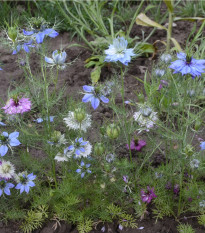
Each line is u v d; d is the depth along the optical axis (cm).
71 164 88
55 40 139
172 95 87
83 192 85
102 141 89
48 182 91
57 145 83
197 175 90
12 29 79
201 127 105
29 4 152
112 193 89
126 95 116
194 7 152
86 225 85
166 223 87
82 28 130
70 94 114
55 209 86
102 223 87
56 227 86
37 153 98
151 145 94
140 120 85
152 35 142
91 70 125
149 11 158
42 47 81
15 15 141
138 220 87
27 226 85
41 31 80
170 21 125
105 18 143
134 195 87
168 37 126
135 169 94
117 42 76
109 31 143
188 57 77
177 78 87
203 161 90
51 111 100
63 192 83
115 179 85
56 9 143
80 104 92
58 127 101
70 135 94
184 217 88
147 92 102
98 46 129
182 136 81
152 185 88
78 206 88
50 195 82
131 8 157
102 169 86
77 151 81
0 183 82
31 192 86
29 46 82
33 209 88
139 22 129
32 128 90
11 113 81
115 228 86
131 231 86
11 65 125
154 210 87
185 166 91
